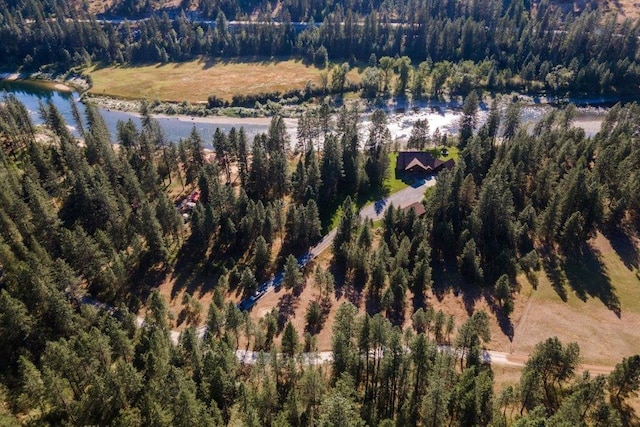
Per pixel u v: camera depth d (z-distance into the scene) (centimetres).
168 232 11019
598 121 17988
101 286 9600
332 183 12500
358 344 7169
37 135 14238
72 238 9125
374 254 10012
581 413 6003
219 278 9794
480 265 10312
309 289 9806
